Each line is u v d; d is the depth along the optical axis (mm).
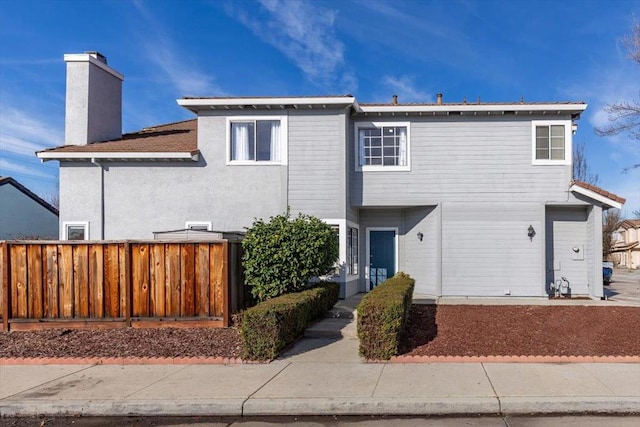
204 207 14461
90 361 7895
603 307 12266
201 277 9812
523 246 14703
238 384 6621
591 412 5719
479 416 5680
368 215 16328
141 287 9828
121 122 17266
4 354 8320
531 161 14758
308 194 14297
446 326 9867
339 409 5844
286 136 14383
